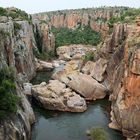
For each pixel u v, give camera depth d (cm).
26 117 3466
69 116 4228
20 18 7762
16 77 3859
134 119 3309
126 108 3491
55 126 3828
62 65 9038
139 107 3269
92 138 3372
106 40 6450
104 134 3412
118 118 3634
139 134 3188
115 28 5900
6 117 2783
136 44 3659
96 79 5866
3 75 3184
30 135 3438
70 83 5278
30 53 7400
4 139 2498
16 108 3022
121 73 4394
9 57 4288
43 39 10462
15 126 2856
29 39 7538
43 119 4094
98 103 4872
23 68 6066
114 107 3975
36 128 3744
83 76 5431
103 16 16338
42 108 4591
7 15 6912
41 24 10919
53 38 11394
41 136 3491
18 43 6075
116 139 3362
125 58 3966
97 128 3609
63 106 4475
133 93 3378
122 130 3481
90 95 5088
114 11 16025
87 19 17275
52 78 6381
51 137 3469
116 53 5278
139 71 3297
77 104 4475
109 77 5575
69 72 6238
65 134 3562
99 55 6450
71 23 18588
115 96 4384
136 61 3328
